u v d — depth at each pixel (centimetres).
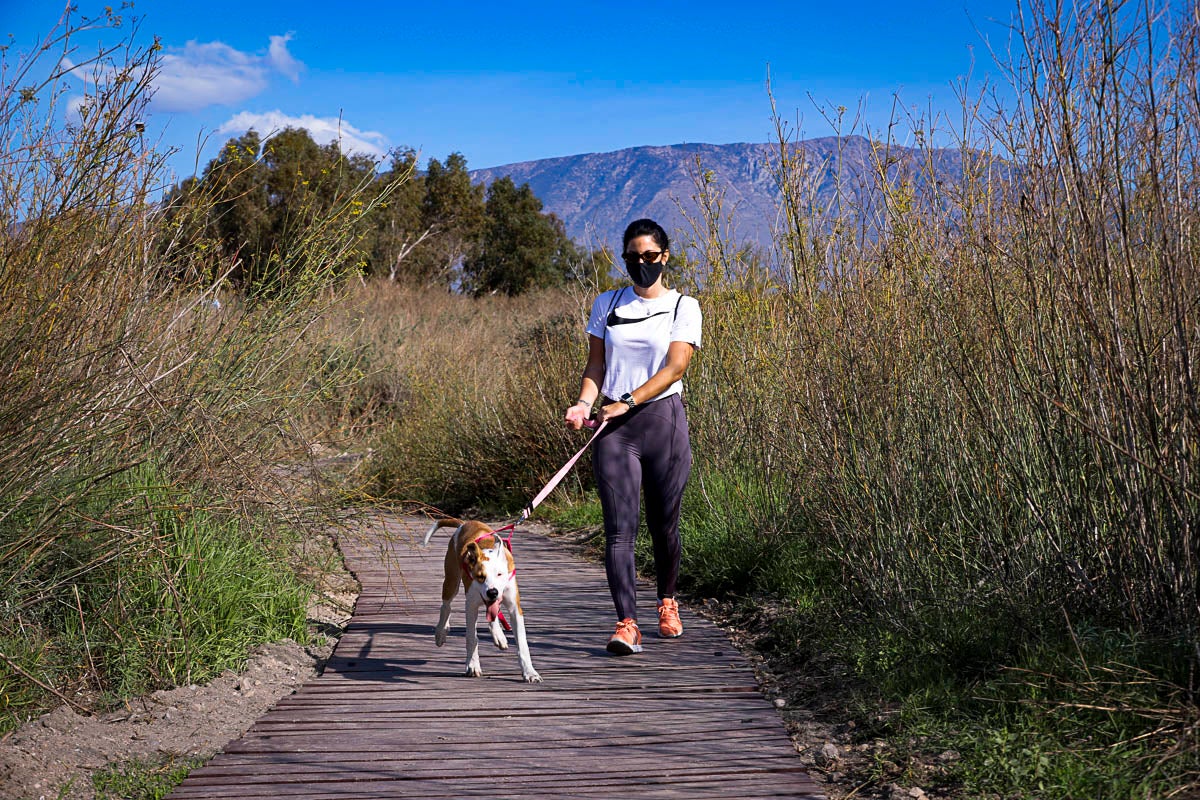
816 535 616
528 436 1096
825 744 393
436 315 2405
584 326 1056
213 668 476
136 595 482
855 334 552
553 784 354
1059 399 416
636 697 454
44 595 443
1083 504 418
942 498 513
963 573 487
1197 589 372
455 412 1205
